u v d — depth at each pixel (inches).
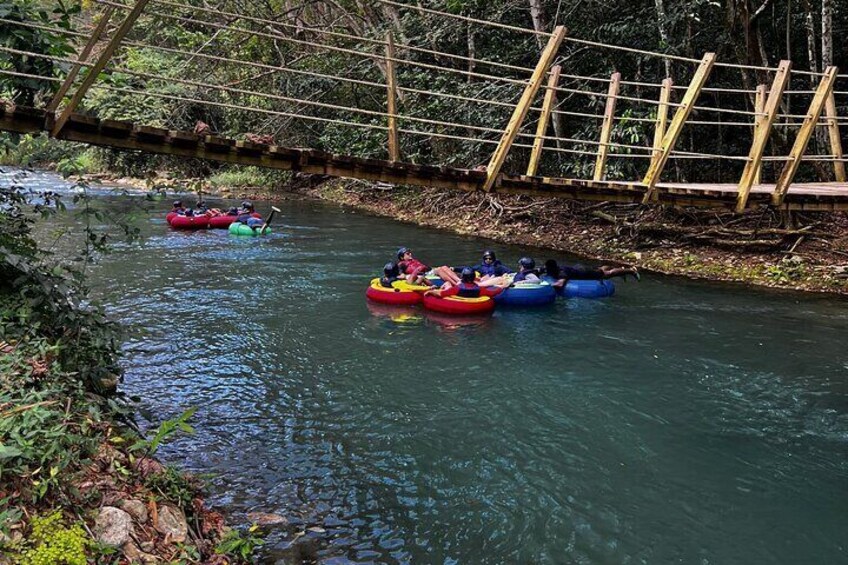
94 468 141.2
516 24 610.9
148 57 566.6
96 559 114.0
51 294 186.7
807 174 554.6
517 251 548.4
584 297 399.9
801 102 600.7
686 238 509.4
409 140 656.4
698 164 619.2
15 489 120.5
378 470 194.7
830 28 455.8
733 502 181.8
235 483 182.9
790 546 162.9
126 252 513.0
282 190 1011.9
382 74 655.8
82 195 201.0
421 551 156.3
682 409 240.8
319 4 826.8
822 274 426.9
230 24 663.1
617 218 561.3
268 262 493.4
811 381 266.7
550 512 175.3
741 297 401.7
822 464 201.9
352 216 760.3
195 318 346.0
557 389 259.0
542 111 277.3
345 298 396.5
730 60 585.3
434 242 587.5
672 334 329.7
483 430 222.5
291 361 286.4
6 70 197.6
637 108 544.7
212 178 1011.9
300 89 701.9
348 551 154.3
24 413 132.4
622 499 182.2
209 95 644.1
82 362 185.5
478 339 321.4
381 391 255.1
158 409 229.8
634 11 555.2
